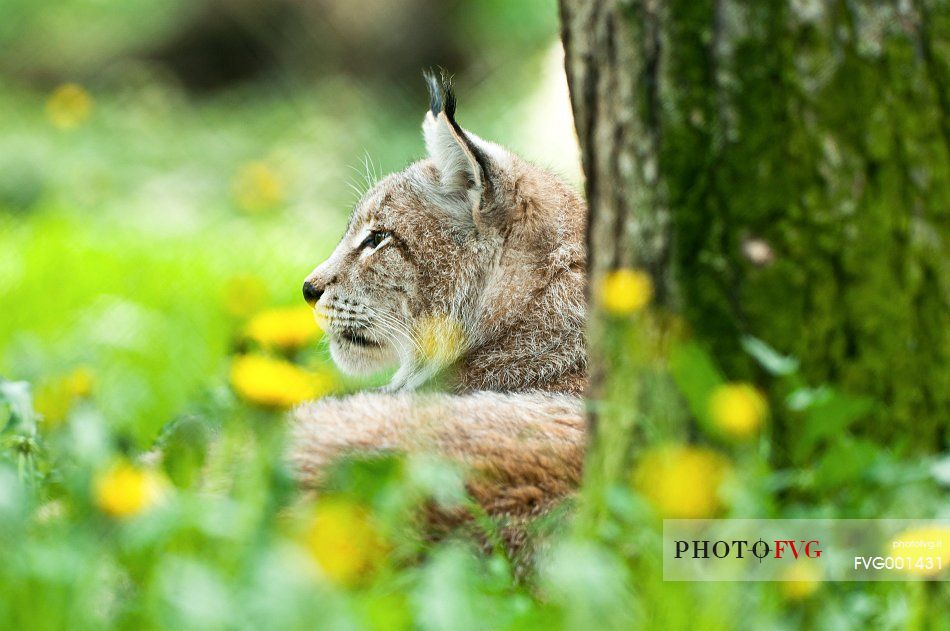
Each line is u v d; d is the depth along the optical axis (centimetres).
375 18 4216
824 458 601
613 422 657
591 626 546
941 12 632
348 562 572
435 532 686
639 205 652
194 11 4422
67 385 858
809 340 632
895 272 632
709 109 631
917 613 570
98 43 4447
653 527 595
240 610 541
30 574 563
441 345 1011
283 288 1811
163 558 590
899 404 637
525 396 805
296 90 4106
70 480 666
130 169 3400
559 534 670
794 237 627
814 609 577
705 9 627
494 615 603
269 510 643
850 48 621
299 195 3189
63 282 1852
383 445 718
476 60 4144
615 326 660
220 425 796
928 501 609
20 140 3359
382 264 1039
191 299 1725
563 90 3497
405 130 3694
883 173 628
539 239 992
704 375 612
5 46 4431
